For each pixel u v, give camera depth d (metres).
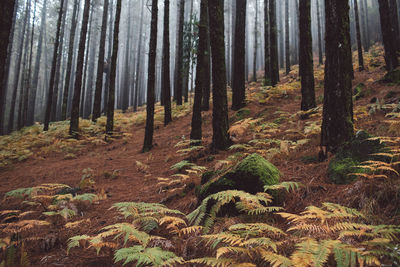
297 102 10.79
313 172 4.33
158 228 3.75
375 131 5.09
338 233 2.50
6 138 15.96
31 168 9.27
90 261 3.14
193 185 5.29
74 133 13.20
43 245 3.56
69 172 8.15
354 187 3.25
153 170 7.36
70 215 4.25
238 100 11.34
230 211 3.66
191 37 16.61
